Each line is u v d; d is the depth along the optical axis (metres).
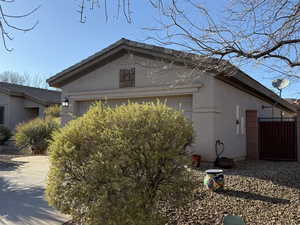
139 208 3.66
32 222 4.94
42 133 15.97
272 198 5.80
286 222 4.52
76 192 3.68
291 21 3.67
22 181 8.41
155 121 3.99
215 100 9.55
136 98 10.95
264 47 3.95
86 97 11.81
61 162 3.84
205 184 6.40
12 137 18.92
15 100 22.19
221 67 4.54
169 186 3.81
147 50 10.18
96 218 3.57
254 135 12.80
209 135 9.41
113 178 3.62
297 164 10.77
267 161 11.95
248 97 13.34
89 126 4.00
